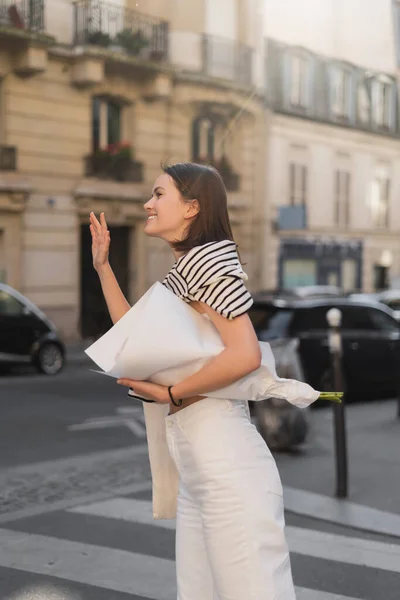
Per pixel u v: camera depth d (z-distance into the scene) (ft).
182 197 6.87
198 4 66.95
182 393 6.51
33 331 44.55
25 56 57.16
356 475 19.19
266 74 76.69
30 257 60.29
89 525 15.30
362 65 89.56
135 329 6.28
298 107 84.07
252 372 6.64
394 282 101.76
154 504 7.55
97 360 6.46
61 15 60.18
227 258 6.55
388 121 97.55
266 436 21.98
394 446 22.90
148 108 67.00
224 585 6.64
